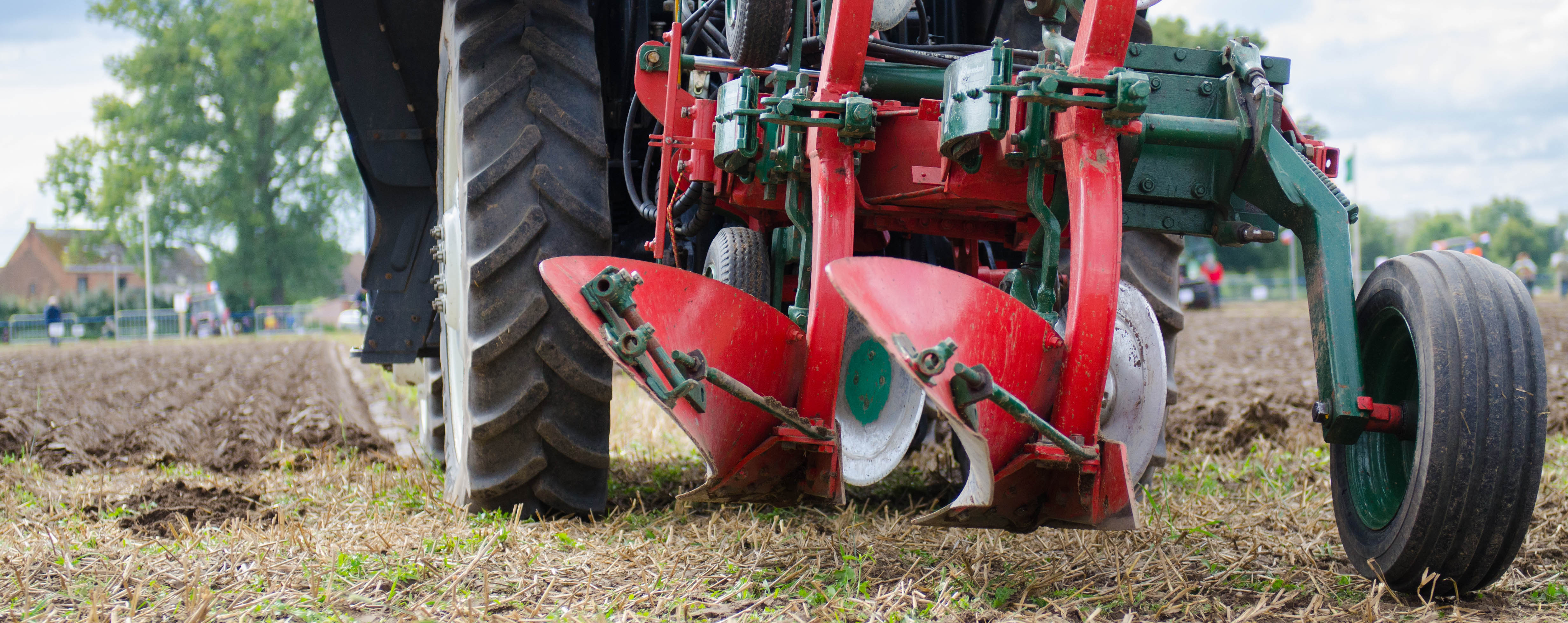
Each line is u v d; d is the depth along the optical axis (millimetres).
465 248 3047
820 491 2455
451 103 3373
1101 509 2107
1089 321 2105
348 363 14211
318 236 52938
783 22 2709
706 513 3258
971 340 2051
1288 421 5652
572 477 3133
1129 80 2084
